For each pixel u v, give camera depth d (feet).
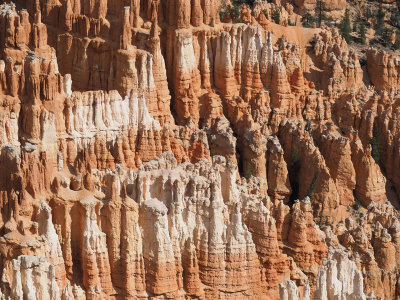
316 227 593.01
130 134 590.14
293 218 568.82
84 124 569.23
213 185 528.63
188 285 517.14
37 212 492.54
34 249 482.28
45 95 547.08
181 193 524.52
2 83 542.16
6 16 612.29
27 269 465.06
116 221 502.38
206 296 523.70
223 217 540.11
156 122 596.70
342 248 596.29
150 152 592.60
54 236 491.72
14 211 486.38
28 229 487.20
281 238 569.23
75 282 498.69
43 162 500.74
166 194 526.16
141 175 523.29
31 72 540.93
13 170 490.08
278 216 568.82
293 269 553.23
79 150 563.07
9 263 480.23
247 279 529.45
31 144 509.35
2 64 563.89
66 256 498.28
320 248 571.69
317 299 511.40
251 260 529.86
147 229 509.35
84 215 498.69
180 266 513.45
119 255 503.61
